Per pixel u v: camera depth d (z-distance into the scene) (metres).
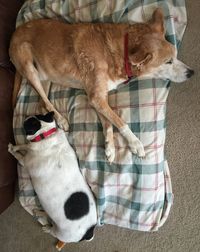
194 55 2.25
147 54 1.82
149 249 2.11
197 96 2.18
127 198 2.04
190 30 2.29
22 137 2.25
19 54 2.17
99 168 2.08
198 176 2.10
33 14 2.35
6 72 2.32
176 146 2.17
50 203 1.97
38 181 1.99
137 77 2.07
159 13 1.97
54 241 2.29
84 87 2.09
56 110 2.21
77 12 2.22
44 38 2.12
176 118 2.20
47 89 2.28
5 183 2.18
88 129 2.11
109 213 2.12
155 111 2.00
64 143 2.03
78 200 1.95
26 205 2.27
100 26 2.05
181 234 2.07
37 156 1.99
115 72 2.03
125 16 2.12
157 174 1.98
